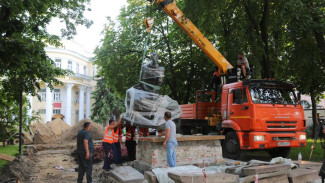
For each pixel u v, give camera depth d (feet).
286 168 21.56
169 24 70.23
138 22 72.08
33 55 30.32
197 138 27.61
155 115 29.78
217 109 43.42
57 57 158.81
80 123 74.38
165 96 31.40
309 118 81.25
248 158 37.32
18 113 46.26
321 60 43.75
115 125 30.60
